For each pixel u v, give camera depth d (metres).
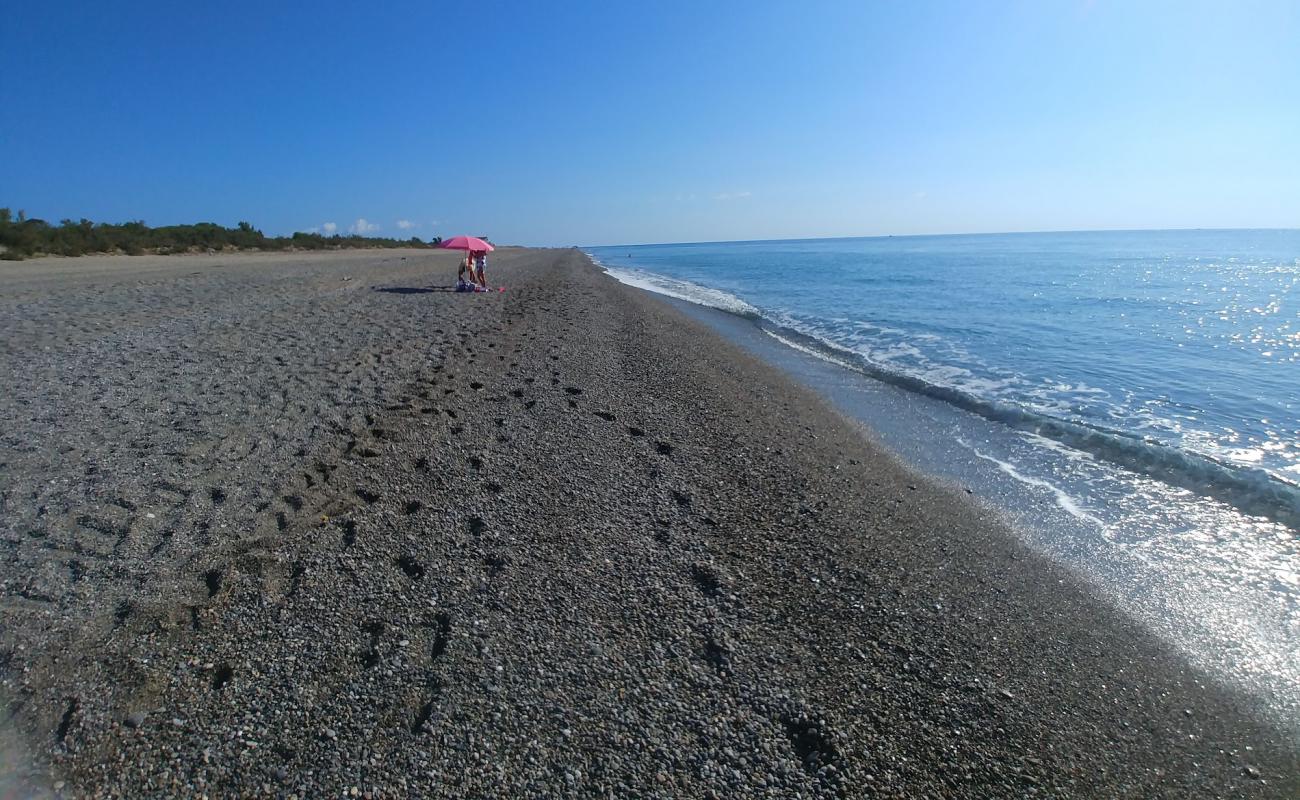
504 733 3.13
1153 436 8.97
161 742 2.90
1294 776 3.45
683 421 8.53
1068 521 6.49
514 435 7.17
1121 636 4.58
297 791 2.73
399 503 5.29
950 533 6.01
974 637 4.36
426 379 9.12
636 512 5.63
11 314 12.45
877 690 3.73
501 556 4.66
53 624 3.50
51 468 5.34
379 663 3.48
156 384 7.95
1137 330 18.27
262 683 3.28
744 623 4.23
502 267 38.19
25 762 2.74
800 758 3.20
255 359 9.59
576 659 3.69
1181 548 5.95
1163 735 3.66
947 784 3.14
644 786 2.94
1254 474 7.52
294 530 4.71
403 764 2.90
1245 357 14.23
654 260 91.62
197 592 3.91
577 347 12.66
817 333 18.94
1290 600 5.13
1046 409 10.42
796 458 7.66
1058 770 3.31
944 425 9.80
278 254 44.44
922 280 39.00
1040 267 50.50
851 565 5.13
